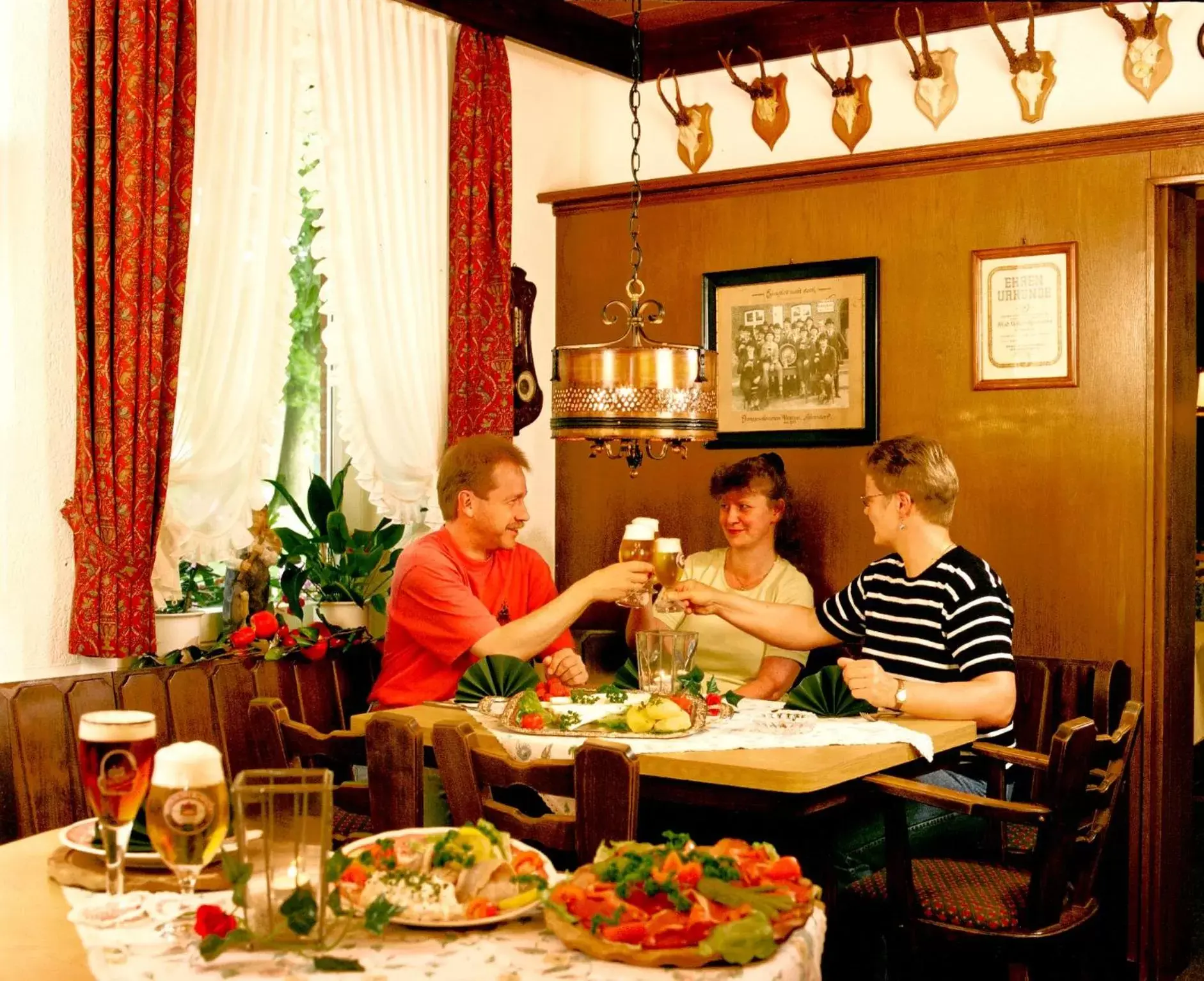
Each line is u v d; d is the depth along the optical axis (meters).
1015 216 3.85
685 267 4.45
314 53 3.70
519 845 1.64
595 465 4.64
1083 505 3.75
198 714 3.04
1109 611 3.71
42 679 2.82
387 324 3.94
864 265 4.07
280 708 2.28
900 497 3.09
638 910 1.37
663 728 2.54
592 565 4.65
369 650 3.65
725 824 2.73
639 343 3.23
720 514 4.07
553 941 1.40
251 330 3.47
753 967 1.32
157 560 3.23
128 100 3.04
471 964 1.33
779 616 3.34
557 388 2.89
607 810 1.78
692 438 2.86
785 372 4.25
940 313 3.98
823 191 4.18
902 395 4.04
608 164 4.72
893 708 2.79
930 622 3.04
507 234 4.26
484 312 4.21
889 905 2.58
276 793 1.35
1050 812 2.40
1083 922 2.57
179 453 3.31
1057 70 3.83
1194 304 3.90
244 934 1.32
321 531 3.77
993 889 2.62
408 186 4.00
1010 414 3.87
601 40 4.52
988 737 3.04
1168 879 3.70
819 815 2.51
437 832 1.67
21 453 3.04
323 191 3.77
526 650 3.14
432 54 4.06
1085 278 3.74
